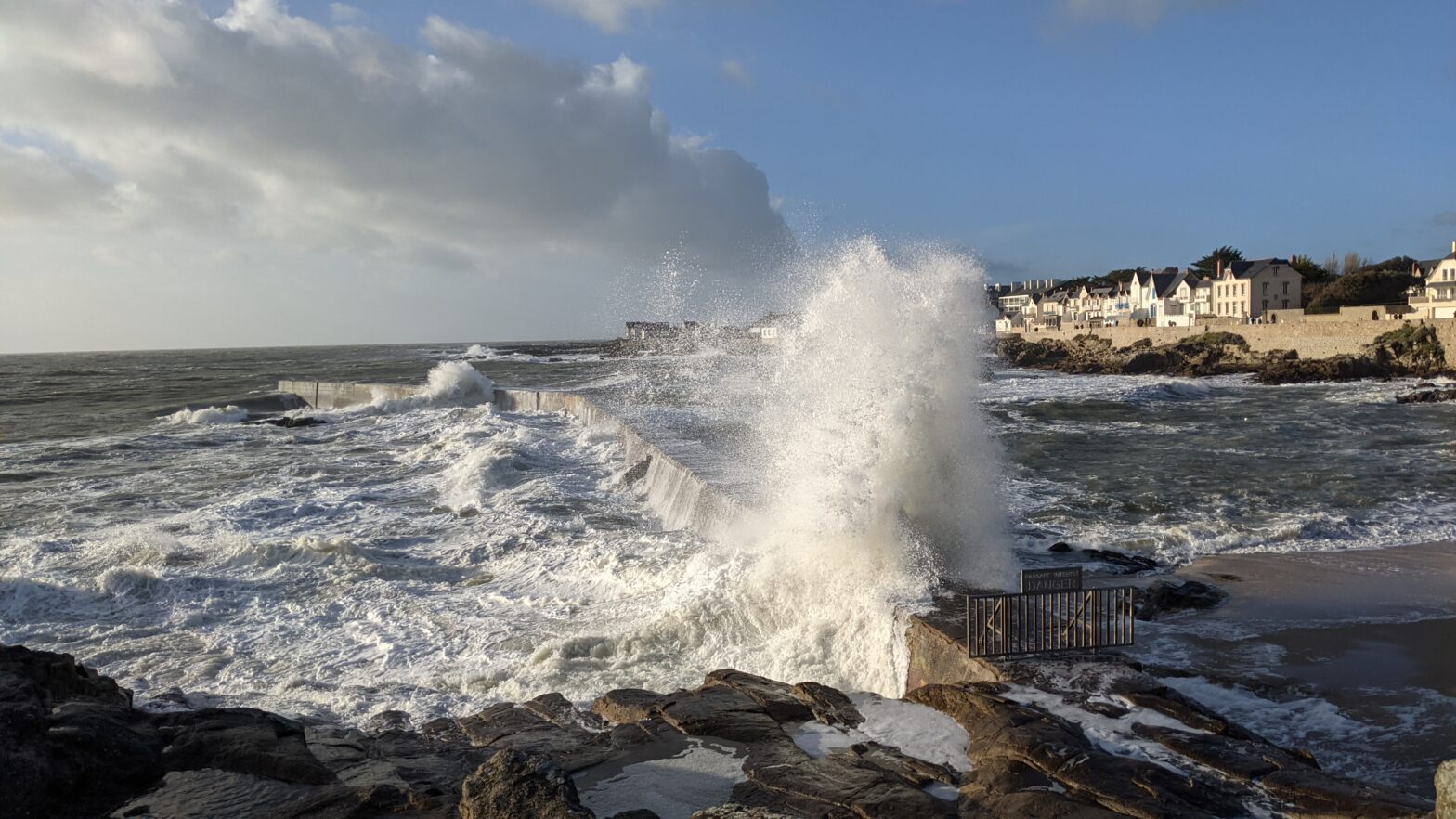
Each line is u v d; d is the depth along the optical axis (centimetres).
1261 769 497
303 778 552
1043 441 2544
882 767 541
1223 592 991
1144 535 1316
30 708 545
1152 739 547
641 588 1084
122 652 930
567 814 437
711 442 1834
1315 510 1519
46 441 2659
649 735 611
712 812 462
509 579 1175
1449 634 830
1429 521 1398
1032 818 450
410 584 1161
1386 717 640
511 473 1928
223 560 1239
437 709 770
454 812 496
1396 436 2516
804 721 637
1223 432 2719
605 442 2303
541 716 704
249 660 907
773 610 897
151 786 542
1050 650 693
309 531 1452
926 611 779
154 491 1823
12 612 1040
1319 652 786
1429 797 520
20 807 484
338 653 924
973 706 614
